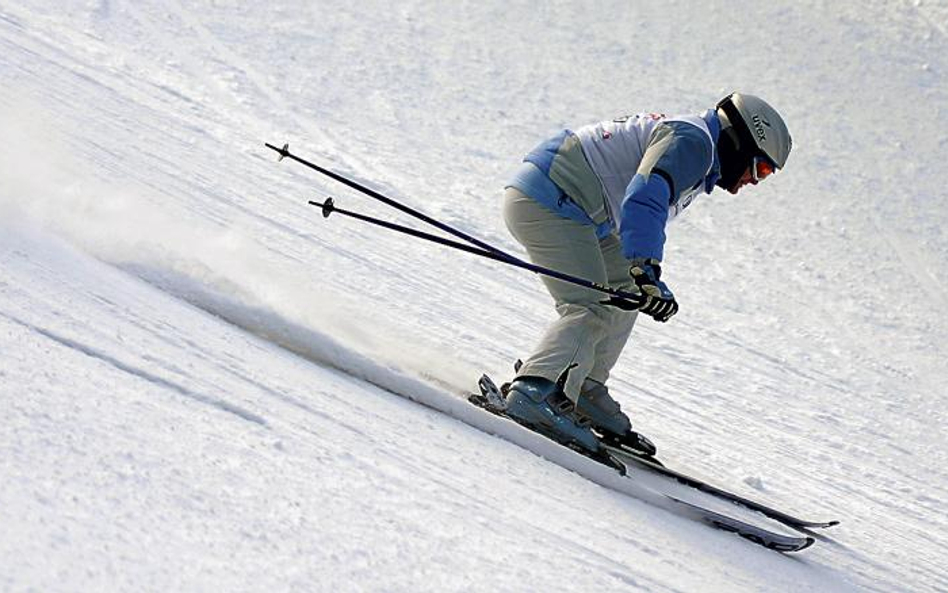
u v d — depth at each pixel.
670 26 64.06
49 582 5.37
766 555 12.83
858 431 25.48
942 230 47.62
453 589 6.90
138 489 6.76
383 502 8.16
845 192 49.62
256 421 9.13
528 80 54.19
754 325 34.06
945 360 35.66
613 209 14.93
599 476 13.43
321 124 41.38
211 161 27.69
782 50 63.47
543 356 14.69
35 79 28.14
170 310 12.18
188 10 50.56
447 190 37.34
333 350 13.37
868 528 17.14
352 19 56.12
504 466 11.56
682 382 24.73
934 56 64.69
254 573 6.18
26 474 6.44
